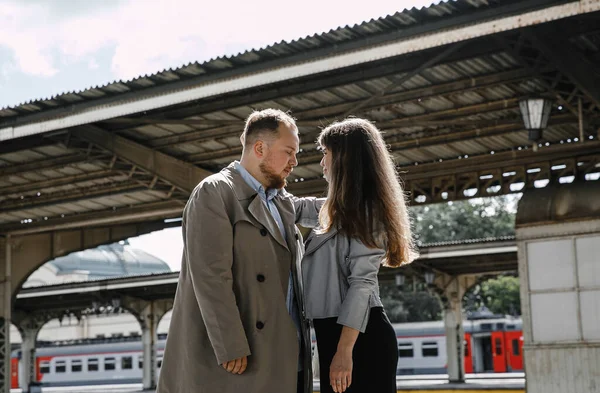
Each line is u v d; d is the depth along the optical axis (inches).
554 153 682.8
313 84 570.3
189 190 707.4
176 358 179.9
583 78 486.6
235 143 674.8
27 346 1672.0
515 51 504.1
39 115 573.3
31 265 999.6
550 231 679.1
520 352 1770.4
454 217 2630.4
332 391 181.6
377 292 186.9
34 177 799.1
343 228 183.6
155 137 670.5
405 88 579.5
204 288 172.2
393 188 187.3
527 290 685.3
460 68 546.6
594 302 656.4
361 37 460.4
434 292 1264.8
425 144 685.3
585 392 653.9
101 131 649.6
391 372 182.9
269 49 479.2
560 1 401.4
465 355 1800.0
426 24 440.5
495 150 701.9
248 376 173.9
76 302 1534.2
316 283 185.3
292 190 794.8
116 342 1971.0
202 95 514.6
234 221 179.0
